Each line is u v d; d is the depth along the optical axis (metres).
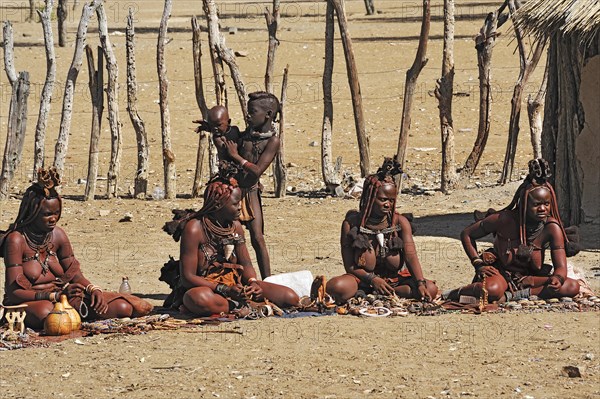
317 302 22.23
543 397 16.66
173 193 38.03
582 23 28.23
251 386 17.19
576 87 31.12
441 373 17.92
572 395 16.75
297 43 67.19
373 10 83.12
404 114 38.06
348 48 38.09
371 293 22.77
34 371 18.06
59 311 20.36
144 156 37.91
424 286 22.62
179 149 47.75
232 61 37.97
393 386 17.19
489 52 38.16
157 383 17.38
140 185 37.94
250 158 23.72
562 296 22.95
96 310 20.91
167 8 37.38
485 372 18.00
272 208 35.91
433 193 38.09
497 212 23.16
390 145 47.59
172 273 22.52
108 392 16.91
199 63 37.84
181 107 54.62
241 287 21.62
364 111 53.53
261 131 23.77
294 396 16.69
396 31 72.00
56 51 66.06
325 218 34.09
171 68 61.34
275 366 18.31
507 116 51.81
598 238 29.66
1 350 19.36
